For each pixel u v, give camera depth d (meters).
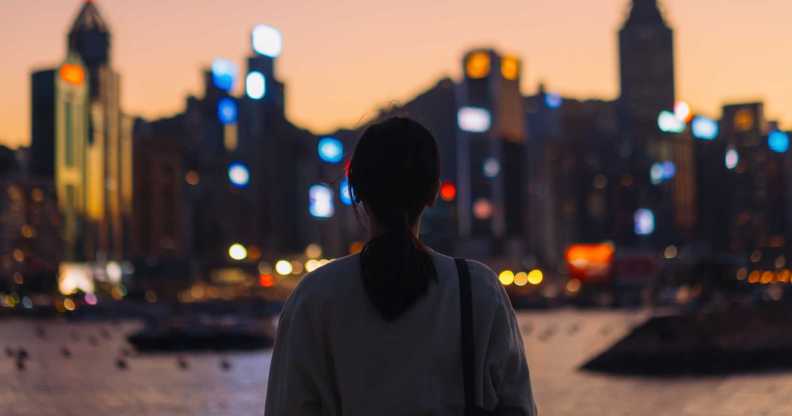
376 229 2.99
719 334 25.11
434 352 2.86
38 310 86.25
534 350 35.72
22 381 24.77
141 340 36.91
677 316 25.50
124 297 103.00
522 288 128.75
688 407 17.70
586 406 17.94
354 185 2.98
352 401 2.86
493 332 2.91
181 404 19.20
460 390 2.87
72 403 19.72
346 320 2.89
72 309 80.88
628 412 17.08
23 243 155.88
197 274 127.00
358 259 2.97
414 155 2.95
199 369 28.14
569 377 23.77
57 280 128.75
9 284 117.88
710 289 53.50
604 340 41.56
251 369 28.00
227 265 148.25
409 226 2.98
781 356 24.70
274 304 82.62
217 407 18.62
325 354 2.92
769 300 28.36
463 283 2.92
